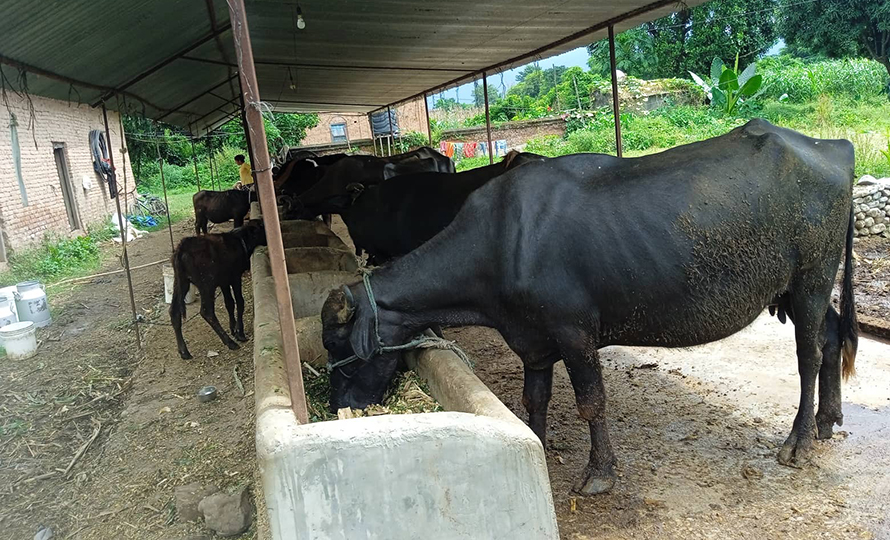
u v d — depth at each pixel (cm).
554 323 325
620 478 356
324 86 1256
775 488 336
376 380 352
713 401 436
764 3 2720
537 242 320
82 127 1471
